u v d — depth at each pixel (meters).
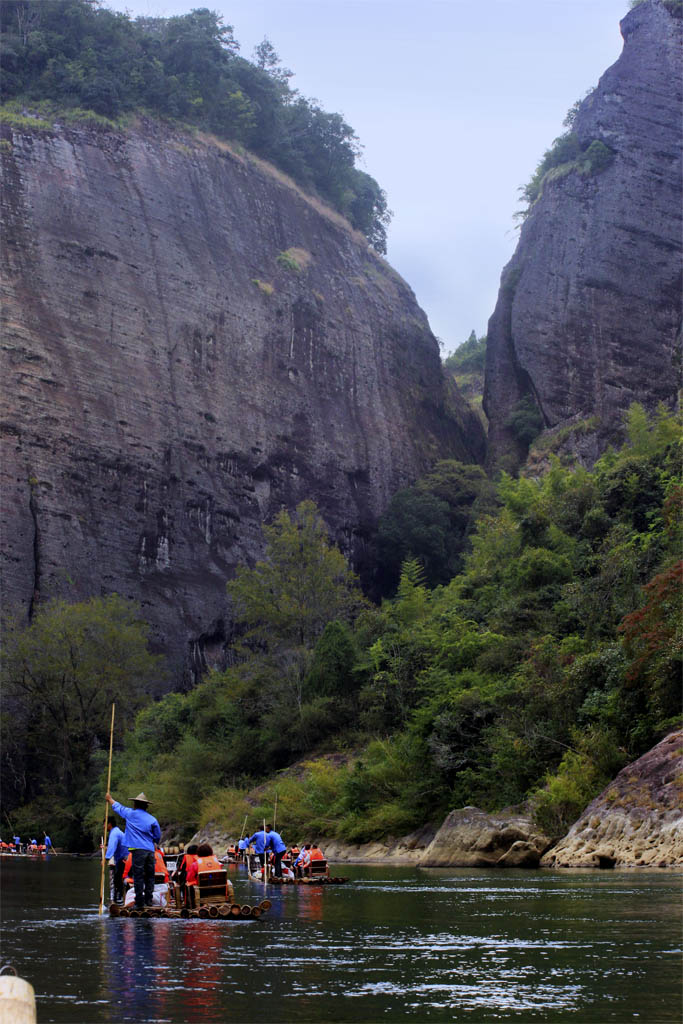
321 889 20.47
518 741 33.84
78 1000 7.70
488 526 63.44
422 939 11.12
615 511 55.31
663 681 29.16
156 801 55.03
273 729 54.81
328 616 66.25
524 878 21.23
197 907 14.81
